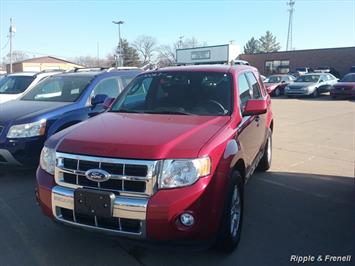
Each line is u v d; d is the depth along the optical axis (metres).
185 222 3.24
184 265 3.68
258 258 3.81
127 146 3.38
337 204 5.31
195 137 3.60
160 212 3.19
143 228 3.24
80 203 3.41
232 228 3.81
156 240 3.27
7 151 5.98
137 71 8.55
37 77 11.69
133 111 4.73
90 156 3.41
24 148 6.01
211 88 4.77
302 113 16.12
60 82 7.50
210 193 3.35
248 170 4.77
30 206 5.15
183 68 5.24
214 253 3.88
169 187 3.26
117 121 4.17
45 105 6.71
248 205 5.24
